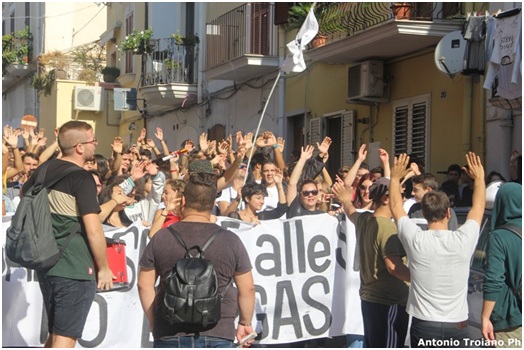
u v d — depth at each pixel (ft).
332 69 51.01
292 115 55.83
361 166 30.30
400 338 21.13
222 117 66.23
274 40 56.95
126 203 24.75
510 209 19.52
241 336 16.88
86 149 19.80
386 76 45.73
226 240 16.61
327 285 24.71
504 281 19.30
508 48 32.45
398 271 20.27
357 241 21.83
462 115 39.27
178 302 15.78
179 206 23.02
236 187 28.84
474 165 19.69
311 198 25.99
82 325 19.25
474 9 38.55
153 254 16.65
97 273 19.42
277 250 24.45
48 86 95.96
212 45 65.00
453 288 18.70
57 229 19.07
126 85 87.86
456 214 24.39
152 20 78.43
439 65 36.22
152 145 39.32
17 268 22.70
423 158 42.55
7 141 27.55
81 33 101.40
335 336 25.13
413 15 40.55
